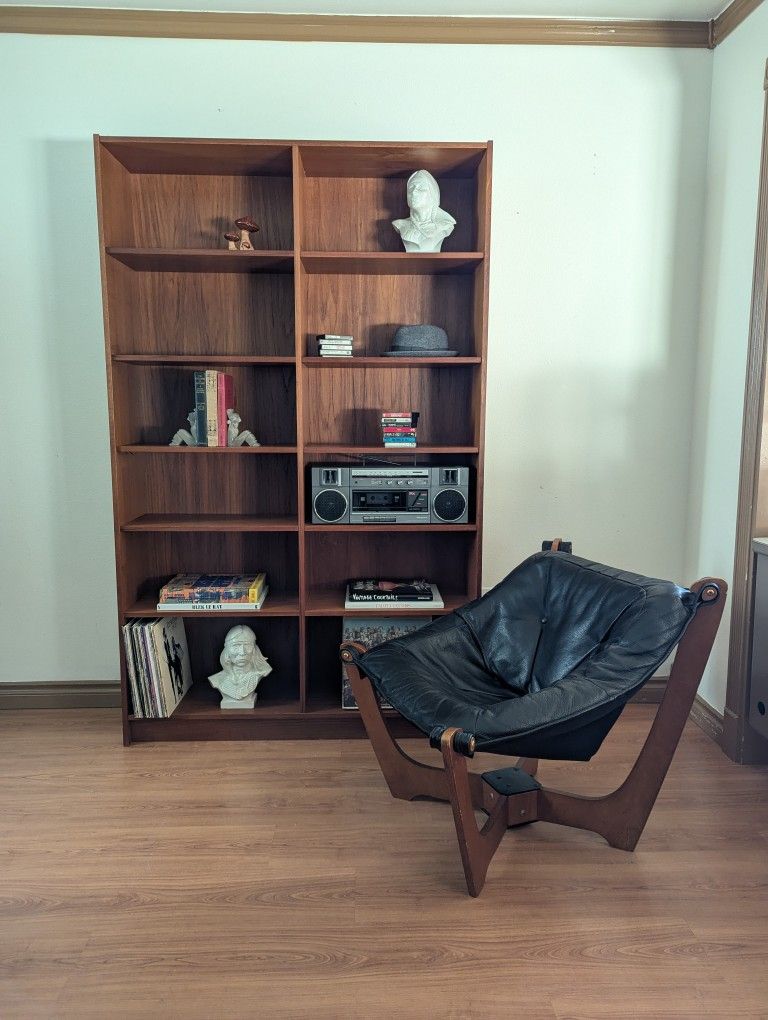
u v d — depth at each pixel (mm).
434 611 2895
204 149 2652
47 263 2982
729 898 2014
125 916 1943
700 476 3080
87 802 2480
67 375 3047
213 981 1731
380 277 3029
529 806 2312
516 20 2904
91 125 2926
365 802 2484
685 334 3117
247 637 2930
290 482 3115
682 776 2648
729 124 2836
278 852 2211
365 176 2951
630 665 2057
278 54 2918
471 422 2998
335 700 3033
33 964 1781
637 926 1906
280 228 2980
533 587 2561
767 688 2564
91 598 3170
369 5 2824
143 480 3078
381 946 1839
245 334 3031
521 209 3029
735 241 2787
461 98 2965
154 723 2904
